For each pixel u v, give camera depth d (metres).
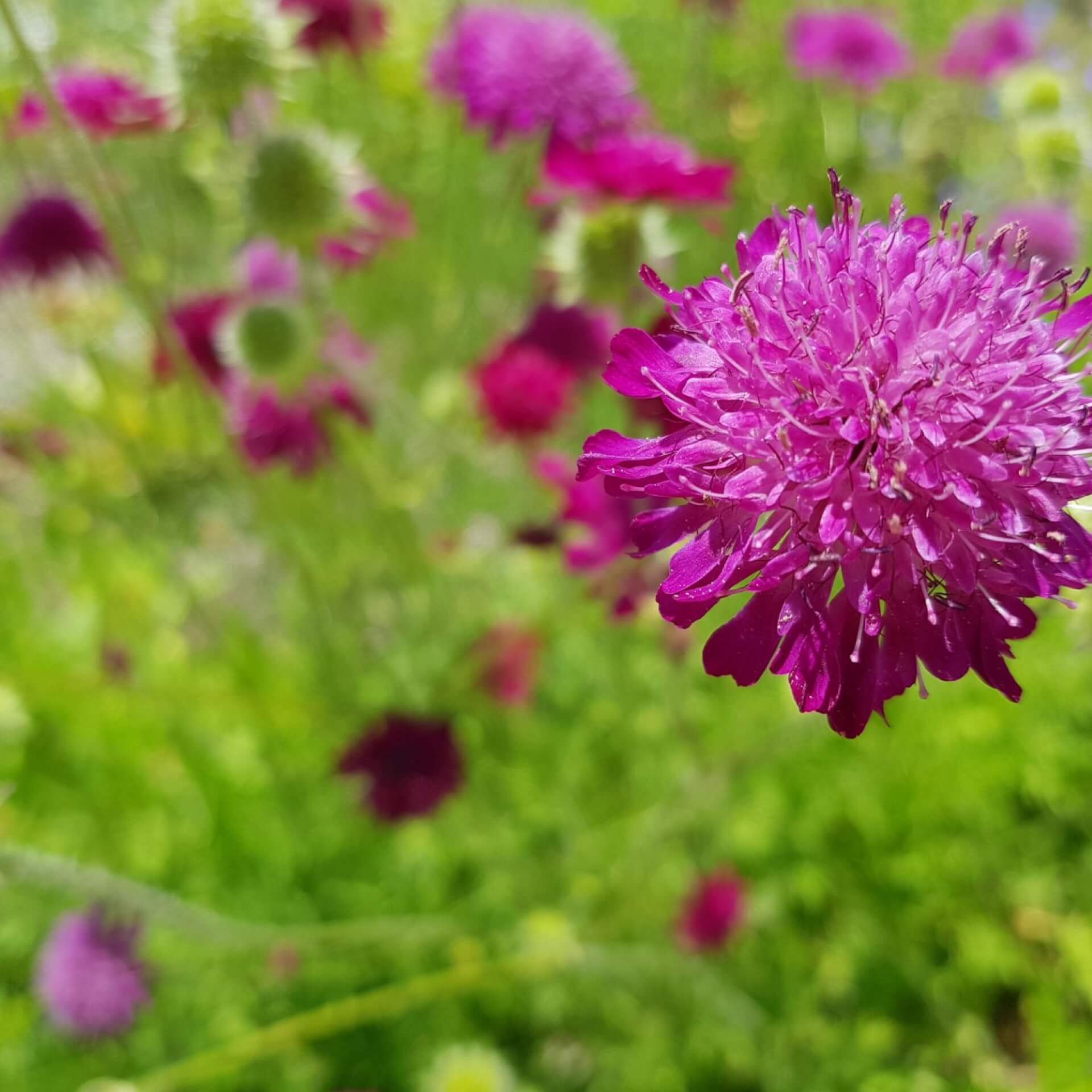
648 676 0.18
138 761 0.19
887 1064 0.15
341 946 0.15
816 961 0.16
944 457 0.07
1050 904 0.16
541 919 0.15
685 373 0.07
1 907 0.17
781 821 0.17
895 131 0.25
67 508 0.19
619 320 0.16
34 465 0.19
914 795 0.17
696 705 0.18
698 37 0.22
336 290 0.22
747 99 0.21
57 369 0.23
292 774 0.19
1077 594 0.11
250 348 0.16
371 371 0.19
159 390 0.18
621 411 0.18
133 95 0.16
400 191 0.23
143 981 0.15
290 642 0.21
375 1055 0.16
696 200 0.14
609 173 0.13
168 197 0.19
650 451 0.07
